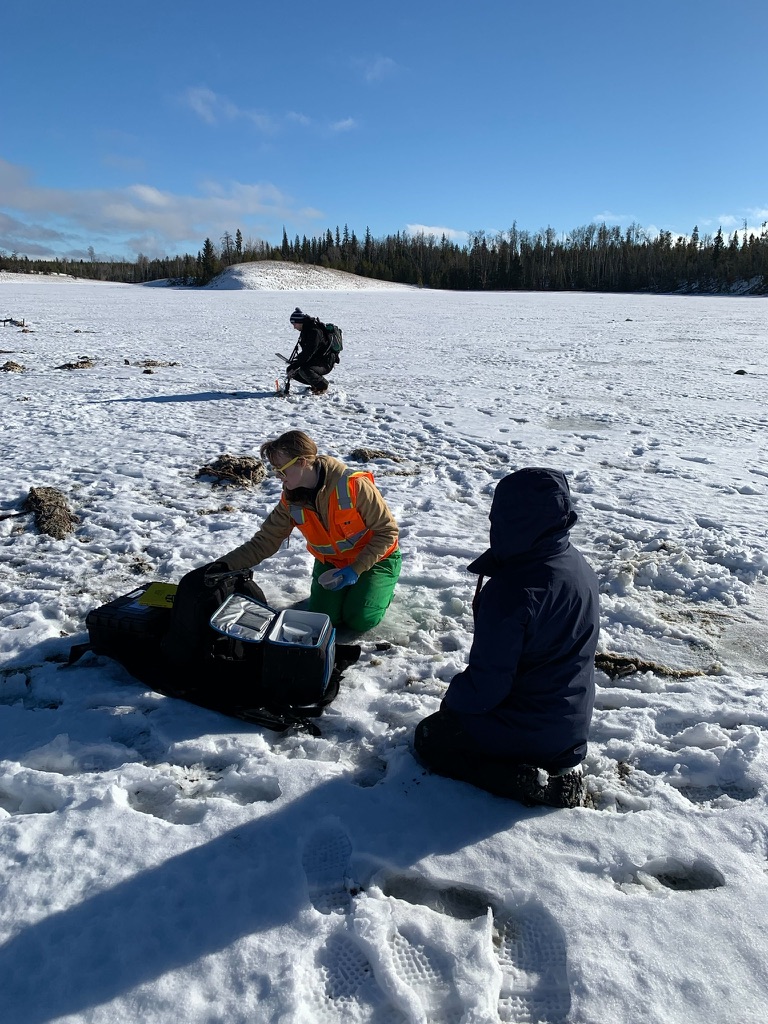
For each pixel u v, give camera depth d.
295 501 3.65
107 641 3.57
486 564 2.73
